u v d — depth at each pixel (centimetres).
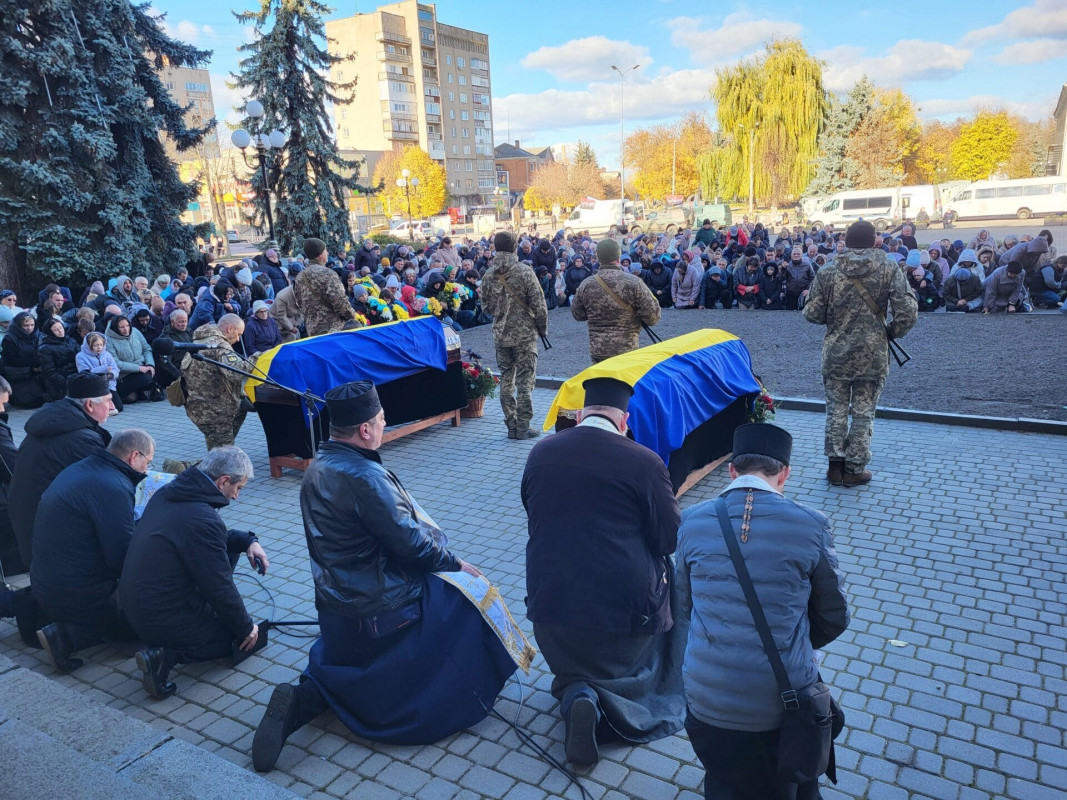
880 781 291
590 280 672
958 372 938
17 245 1527
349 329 747
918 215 4056
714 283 1617
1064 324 1201
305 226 2523
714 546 241
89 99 1553
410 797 289
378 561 310
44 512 379
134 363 1007
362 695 313
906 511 551
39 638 380
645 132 7275
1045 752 304
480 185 10538
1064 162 7062
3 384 500
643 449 306
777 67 4331
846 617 243
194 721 343
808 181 4478
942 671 361
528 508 312
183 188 1816
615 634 305
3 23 1459
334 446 310
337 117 9344
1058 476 607
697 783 292
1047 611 411
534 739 322
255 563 416
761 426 261
